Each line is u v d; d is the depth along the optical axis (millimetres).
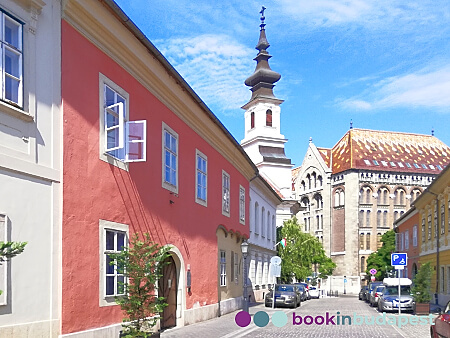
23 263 10133
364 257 94000
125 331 12797
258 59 75000
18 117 10203
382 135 102312
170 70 17484
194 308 21516
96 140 13156
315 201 103812
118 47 14344
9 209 9852
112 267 13750
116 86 14438
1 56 9789
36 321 10430
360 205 95000
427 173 96938
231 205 29391
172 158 19250
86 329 12219
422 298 28562
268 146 71250
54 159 11328
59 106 11625
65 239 11539
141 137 14586
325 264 89188
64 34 11883
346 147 99875
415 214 50594
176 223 19422
